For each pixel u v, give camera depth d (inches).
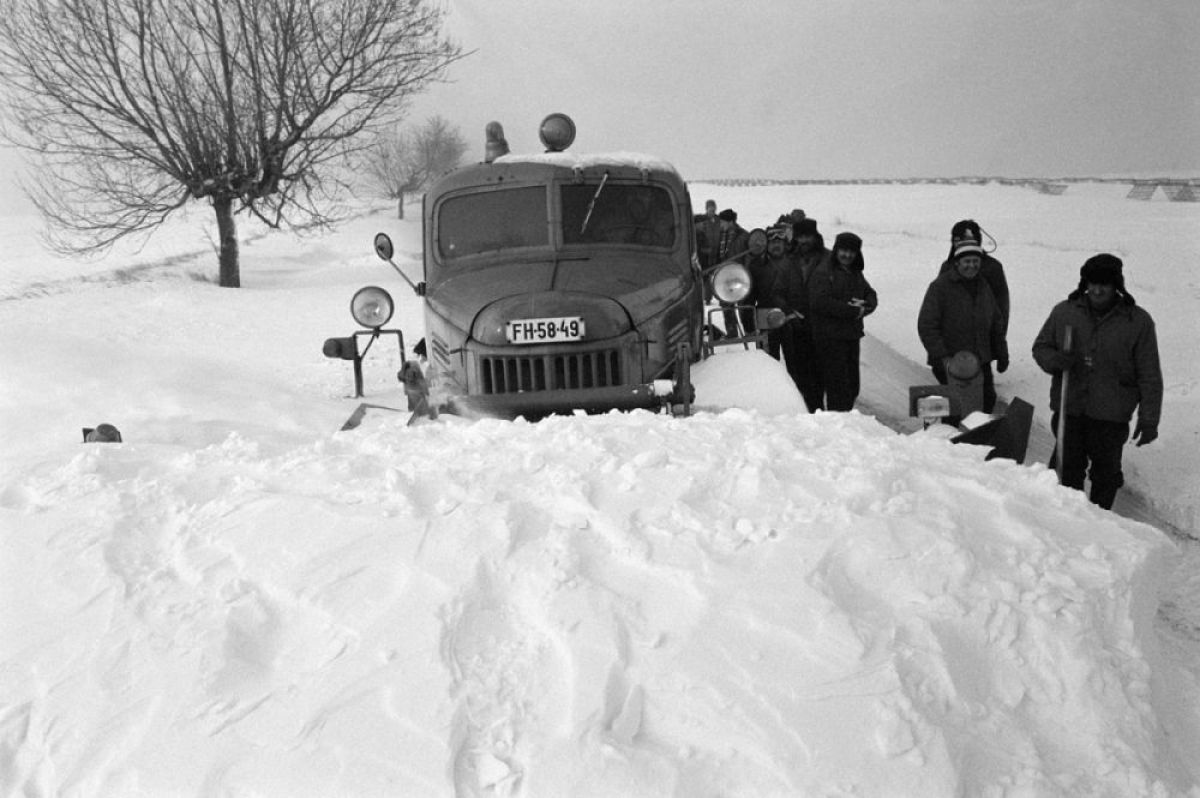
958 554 136.2
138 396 310.2
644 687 119.0
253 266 1124.5
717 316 374.0
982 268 351.3
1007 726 118.5
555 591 130.3
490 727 115.3
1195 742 128.6
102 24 881.5
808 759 110.3
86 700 122.5
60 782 114.4
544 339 235.0
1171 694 135.3
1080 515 156.9
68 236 1249.4
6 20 869.2
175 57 884.0
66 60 878.4
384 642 125.1
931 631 125.8
